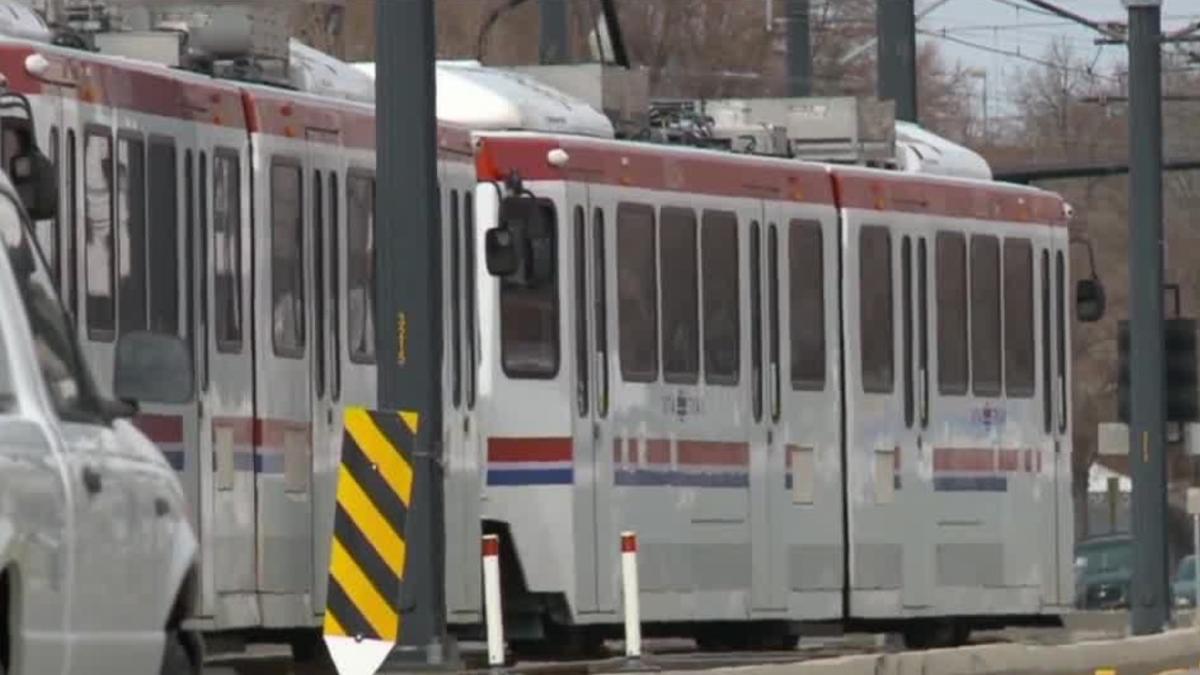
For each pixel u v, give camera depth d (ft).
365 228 228.63
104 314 195.42
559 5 339.57
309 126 221.25
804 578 276.21
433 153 212.23
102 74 196.85
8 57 189.47
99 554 112.68
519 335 252.21
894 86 351.67
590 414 255.09
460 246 240.32
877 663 236.02
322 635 224.12
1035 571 305.32
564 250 252.83
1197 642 300.20
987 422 297.94
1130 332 334.85
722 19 632.79
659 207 262.47
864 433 282.56
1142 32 332.80
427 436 210.38
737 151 287.28
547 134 254.27
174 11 221.66
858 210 282.97
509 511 252.42
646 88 278.67
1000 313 300.40
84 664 111.65
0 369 110.22
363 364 226.79
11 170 180.86
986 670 253.85
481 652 265.13
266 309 214.48
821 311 278.46
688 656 266.16
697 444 265.13
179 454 202.59
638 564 258.37
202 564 205.05
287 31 227.20
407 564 209.46
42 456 109.19
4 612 106.32
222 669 223.71
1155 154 333.01
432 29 212.23
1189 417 335.88
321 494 221.25
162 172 203.10
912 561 288.30
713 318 267.39
